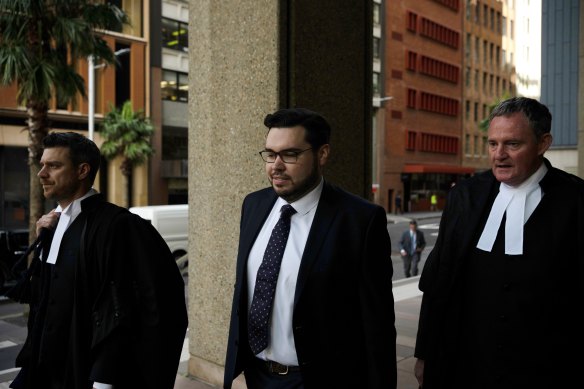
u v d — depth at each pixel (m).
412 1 46.06
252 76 3.74
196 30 4.16
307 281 1.98
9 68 9.48
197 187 4.15
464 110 53.84
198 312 4.14
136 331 2.29
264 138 3.66
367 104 4.11
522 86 65.50
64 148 2.38
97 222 2.33
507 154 2.07
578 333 2.04
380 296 2.03
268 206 2.22
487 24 57.47
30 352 2.40
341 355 2.01
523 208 2.09
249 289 2.14
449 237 2.25
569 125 15.49
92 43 10.42
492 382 2.09
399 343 5.27
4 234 11.16
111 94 29.50
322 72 3.82
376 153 43.03
